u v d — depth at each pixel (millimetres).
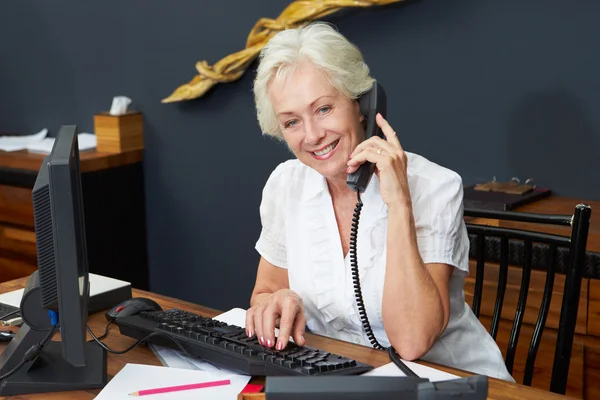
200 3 3090
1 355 1256
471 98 2600
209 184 3240
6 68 3758
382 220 1467
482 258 1637
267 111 1447
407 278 1314
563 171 2488
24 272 3264
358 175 1388
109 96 3441
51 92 3631
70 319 1114
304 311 1415
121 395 1131
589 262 2055
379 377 812
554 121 2473
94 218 3184
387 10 2691
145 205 3430
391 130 1392
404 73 2707
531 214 1544
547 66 2451
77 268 1102
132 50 3322
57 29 3537
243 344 1247
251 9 2965
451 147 2670
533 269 2127
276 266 1647
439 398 786
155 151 3354
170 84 3248
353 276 1435
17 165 3166
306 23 2801
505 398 1120
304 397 797
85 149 3289
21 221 3207
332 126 1387
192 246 3352
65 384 1171
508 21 2488
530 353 1526
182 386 1159
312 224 1537
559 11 2400
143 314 1408
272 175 1645
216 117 3154
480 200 2332
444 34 2604
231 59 2973
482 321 2221
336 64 1362
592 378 2105
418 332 1303
